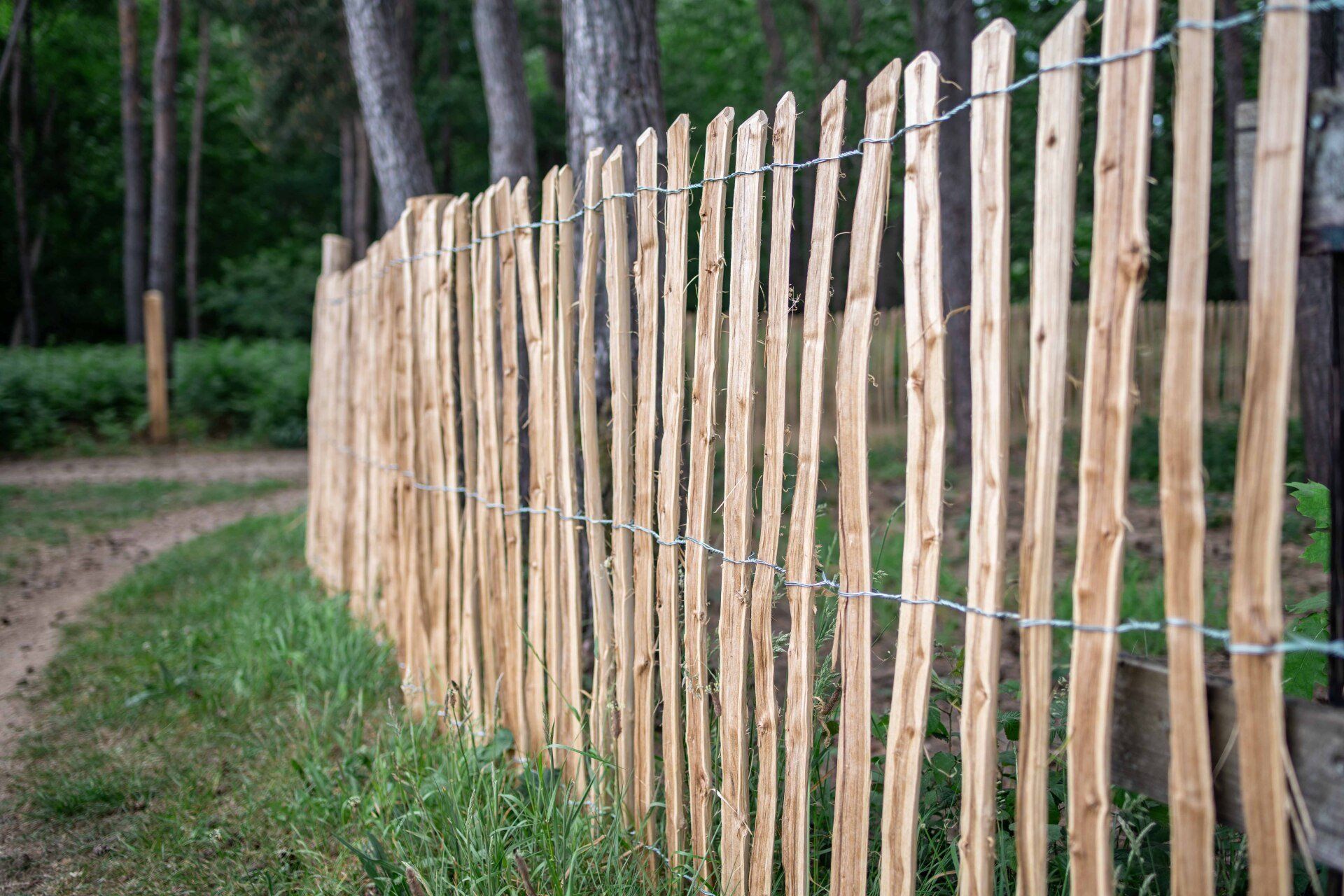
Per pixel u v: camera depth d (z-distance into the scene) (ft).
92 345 94.32
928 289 5.54
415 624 13.14
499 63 21.40
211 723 12.80
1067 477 27.66
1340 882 4.37
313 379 22.13
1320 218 4.13
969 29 32.12
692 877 7.80
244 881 9.07
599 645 8.96
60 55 87.04
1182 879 4.57
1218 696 4.54
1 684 15.14
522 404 12.39
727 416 7.14
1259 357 4.13
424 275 12.36
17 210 80.59
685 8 79.82
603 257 11.38
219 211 100.73
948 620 15.97
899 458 38.22
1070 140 4.73
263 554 22.94
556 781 8.79
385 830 9.09
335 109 52.06
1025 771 5.11
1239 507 4.23
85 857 9.77
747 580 7.11
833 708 7.57
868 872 7.18
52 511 30.81
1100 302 4.66
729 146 7.06
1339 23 4.30
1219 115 29.81
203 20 74.84
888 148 5.78
